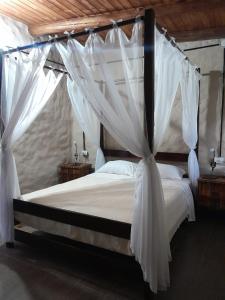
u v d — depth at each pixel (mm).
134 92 2059
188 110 3455
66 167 4629
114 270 2486
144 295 2059
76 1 3014
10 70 2738
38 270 2492
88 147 4949
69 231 2463
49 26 3764
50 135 4539
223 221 3670
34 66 2494
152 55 1949
